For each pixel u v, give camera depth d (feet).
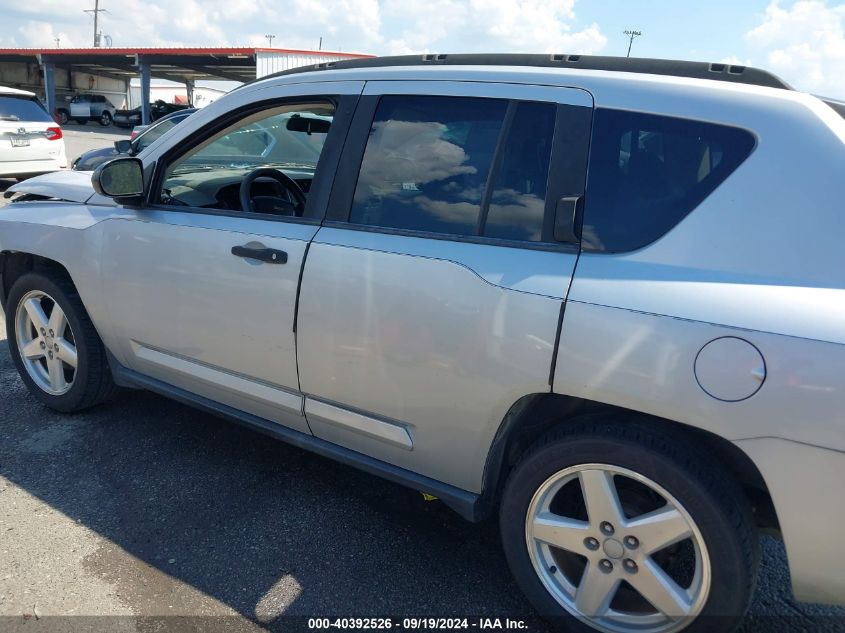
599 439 6.54
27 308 11.87
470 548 8.86
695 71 6.94
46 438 11.19
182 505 9.46
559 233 6.80
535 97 7.22
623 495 6.81
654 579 6.55
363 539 8.91
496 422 7.13
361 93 8.35
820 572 5.83
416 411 7.61
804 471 5.60
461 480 7.73
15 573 7.95
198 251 9.16
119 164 9.55
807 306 5.63
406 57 8.43
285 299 8.32
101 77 162.91
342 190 8.25
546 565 7.27
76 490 9.73
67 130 103.91
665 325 6.03
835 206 5.77
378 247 7.72
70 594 7.64
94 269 10.42
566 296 6.51
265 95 9.11
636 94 6.76
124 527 8.93
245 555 8.47
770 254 5.92
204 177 11.33
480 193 7.39
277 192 11.25
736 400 5.74
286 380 8.68
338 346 7.98
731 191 6.17
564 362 6.48
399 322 7.47
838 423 5.40
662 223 6.42
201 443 11.25
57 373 11.81
